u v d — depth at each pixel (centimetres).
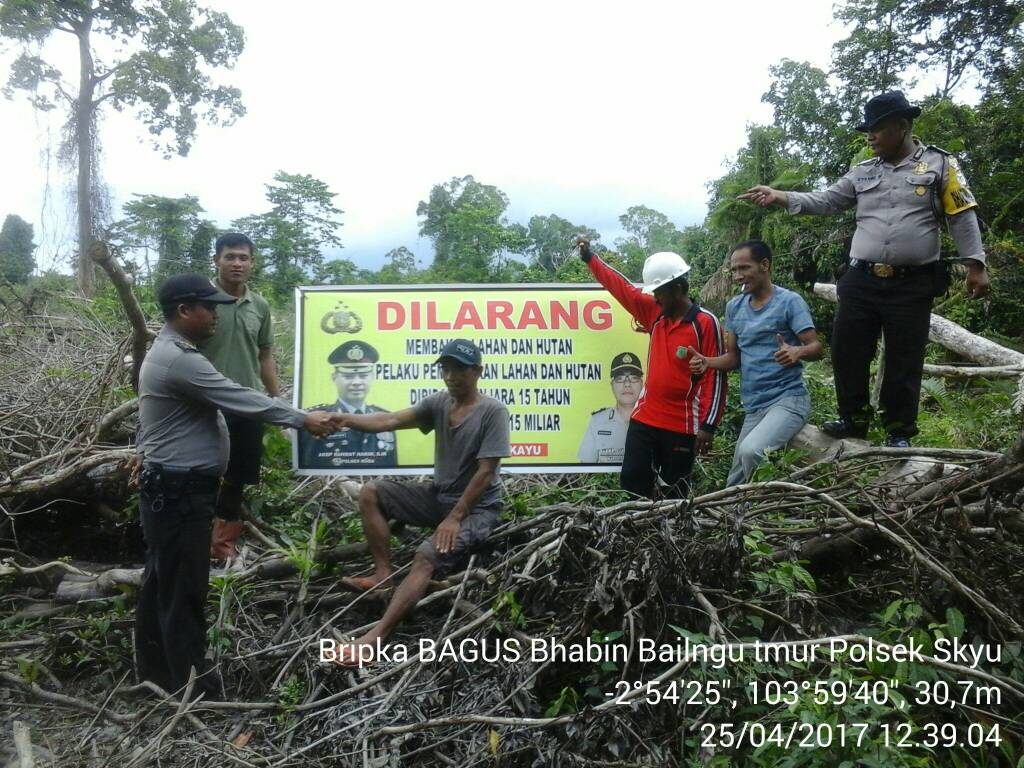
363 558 484
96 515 591
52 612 475
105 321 854
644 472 523
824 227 1488
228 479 500
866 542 421
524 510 482
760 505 442
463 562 443
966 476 414
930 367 803
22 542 575
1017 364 746
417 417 452
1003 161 1435
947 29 2153
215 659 409
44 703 409
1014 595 400
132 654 438
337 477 584
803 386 530
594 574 386
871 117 502
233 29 3161
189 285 398
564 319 586
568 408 579
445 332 582
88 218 2936
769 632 388
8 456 605
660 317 525
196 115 3170
